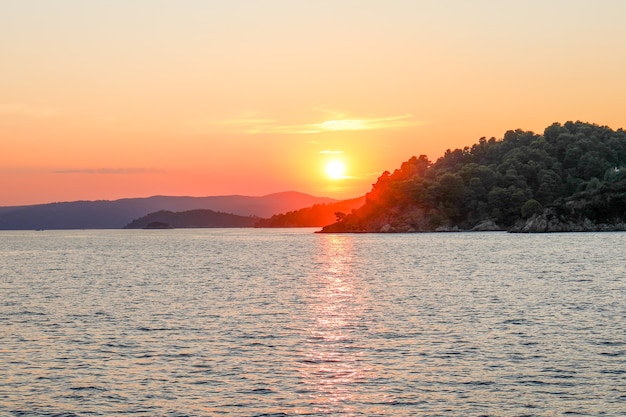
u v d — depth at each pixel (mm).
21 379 35875
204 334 48219
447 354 41094
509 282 83438
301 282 89062
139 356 41094
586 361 38875
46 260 149125
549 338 45375
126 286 84438
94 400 32531
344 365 38781
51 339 46406
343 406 31734
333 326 51312
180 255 169750
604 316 54000
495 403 31891
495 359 39656
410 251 172250
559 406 31359
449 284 82562
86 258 157500
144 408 31469
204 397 33000
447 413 30703
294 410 31266
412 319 54188
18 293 76188
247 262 136500
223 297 71062
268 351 42469
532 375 36188
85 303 66000
